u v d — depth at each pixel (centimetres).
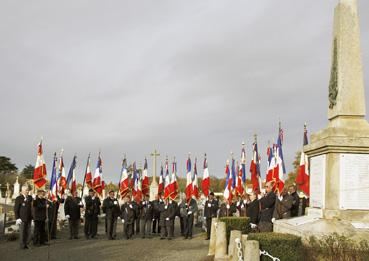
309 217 1030
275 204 1350
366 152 983
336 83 1051
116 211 1961
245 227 1339
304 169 1574
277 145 1691
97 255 1393
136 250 1519
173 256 1370
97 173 2447
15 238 1852
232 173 2242
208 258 1270
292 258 816
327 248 821
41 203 1681
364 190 977
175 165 2322
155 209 2234
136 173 2758
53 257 1348
